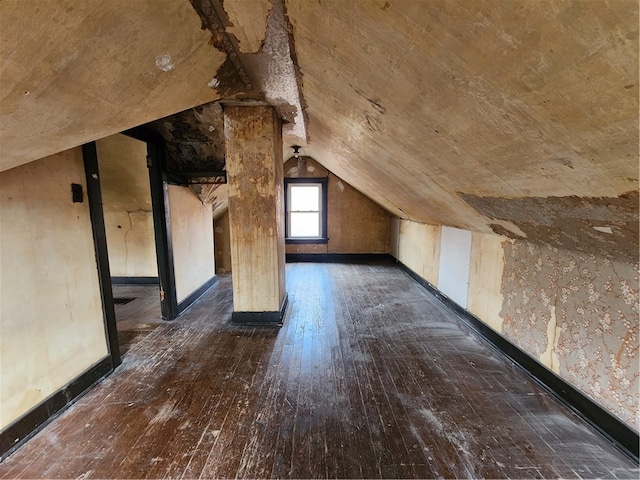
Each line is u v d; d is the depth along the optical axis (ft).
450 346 7.89
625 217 3.50
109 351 6.64
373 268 17.10
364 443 4.67
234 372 6.67
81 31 2.78
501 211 5.90
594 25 1.82
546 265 6.08
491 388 6.08
